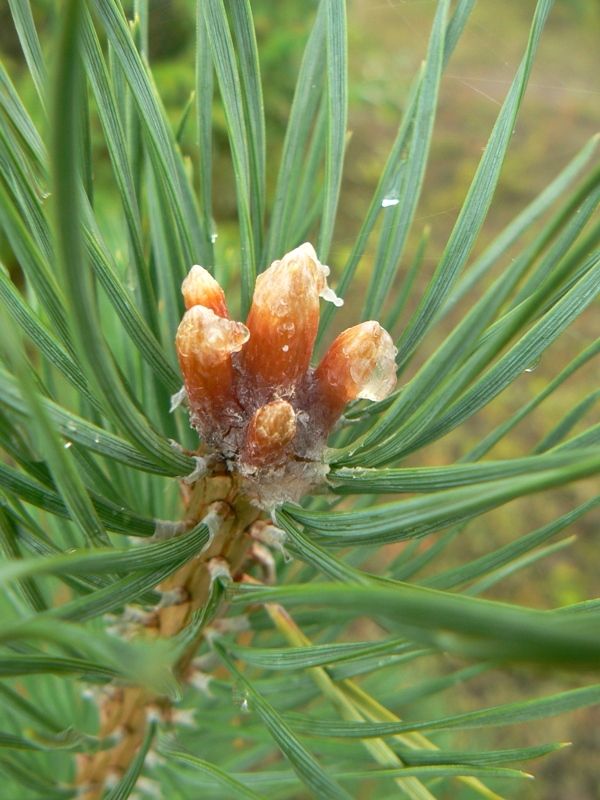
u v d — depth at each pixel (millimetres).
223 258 84
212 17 49
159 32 212
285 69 234
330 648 49
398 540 46
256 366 49
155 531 51
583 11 330
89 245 47
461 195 260
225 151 230
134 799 80
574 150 274
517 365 47
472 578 60
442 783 108
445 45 55
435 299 51
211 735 85
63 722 92
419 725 51
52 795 74
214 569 56
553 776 168
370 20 291
